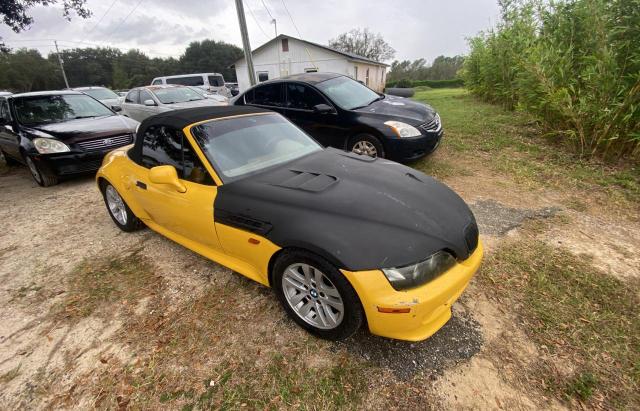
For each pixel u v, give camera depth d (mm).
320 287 2148
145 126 3355
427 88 37312
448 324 2357
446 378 1986
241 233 2424
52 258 3623
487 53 11297
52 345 2449
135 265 3348
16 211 5055
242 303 2693
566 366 2012
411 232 2023
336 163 2936
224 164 2775
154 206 3180
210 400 1963
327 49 27547
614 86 4855
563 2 6348
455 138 7223
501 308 2465
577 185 4473
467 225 2305
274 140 3213
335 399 1913
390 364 2096
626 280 2662
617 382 1907
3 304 2949
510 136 7047
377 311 1894
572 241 3234
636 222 3531
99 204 5082
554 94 5453
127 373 2176
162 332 2479
